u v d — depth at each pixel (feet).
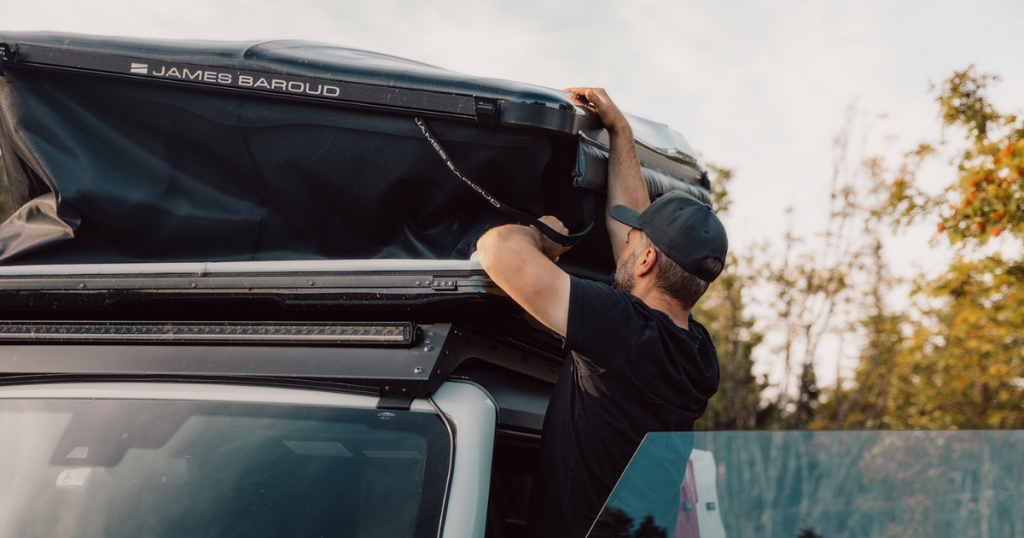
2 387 6.48
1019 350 45.52
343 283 6.16
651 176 8.21
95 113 7.29
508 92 6.21
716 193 57.11
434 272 5.98
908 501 4.51
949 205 29.58
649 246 6.42
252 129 6.87
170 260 7.29
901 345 57.06
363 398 5.77
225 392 6.00
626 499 5.07
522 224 6.53
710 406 61.05
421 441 5.55
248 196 7.12
